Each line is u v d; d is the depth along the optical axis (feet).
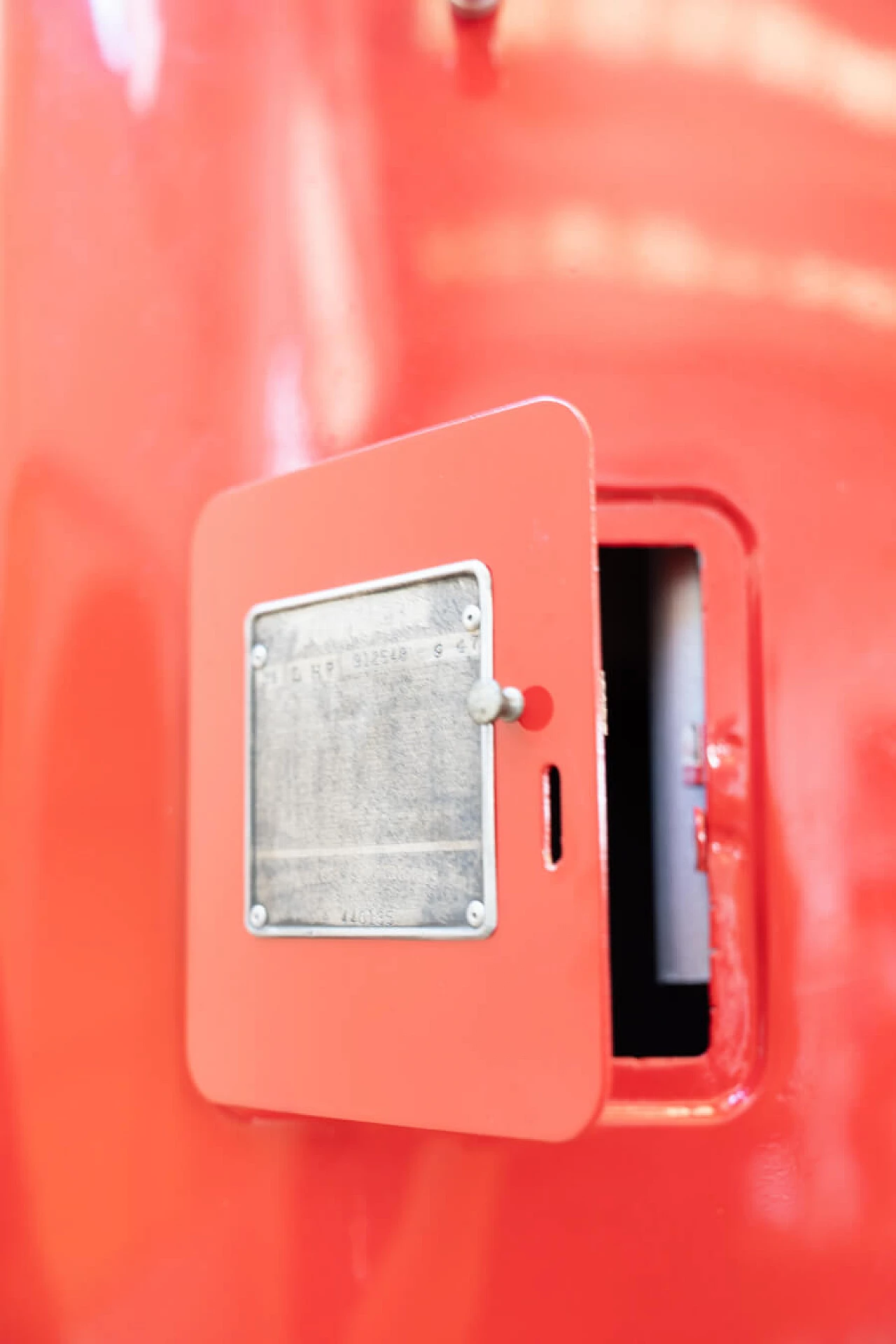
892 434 4.38
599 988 3.22
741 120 4.44
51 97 4.59
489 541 3.50
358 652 3.76
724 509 4.37
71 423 4.48
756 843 4.32
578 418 3.34
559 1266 4.10
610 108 4.42
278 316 4.42
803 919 4.22
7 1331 4.19
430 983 3.53
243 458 4.40
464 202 4.40
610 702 6.13
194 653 4.21
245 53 4.50
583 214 4.39
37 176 4.58
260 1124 4.20
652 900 6.21
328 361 4.40
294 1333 4.14
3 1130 4.27
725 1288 4.10
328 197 4.43
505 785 3.42
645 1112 4.17
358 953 3.69
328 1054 3.73
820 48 4.50
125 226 4.51
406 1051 3.56
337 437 4.37
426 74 4.43
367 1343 4.11
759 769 4.32
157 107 4.52
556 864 3.31
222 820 4.07
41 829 4.37
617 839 6.23
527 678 3.39
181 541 4.40
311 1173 4.18
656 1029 5.97
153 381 4.46
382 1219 4.15
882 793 4.27
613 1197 4.12
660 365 4.35
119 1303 4.19
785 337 4.39
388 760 3.66
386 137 4.42
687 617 4.56
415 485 3.67
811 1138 4.15
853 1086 4.17
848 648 4.31
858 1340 4.10
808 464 4.36
